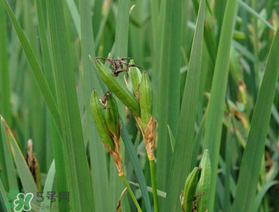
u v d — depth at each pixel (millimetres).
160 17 685
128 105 413
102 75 403
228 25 525
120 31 551
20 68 1055
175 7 578
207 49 685
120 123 419
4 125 590
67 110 455
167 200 483
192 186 396
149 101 407
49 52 563
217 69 539
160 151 614
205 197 403
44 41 562
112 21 934
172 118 605
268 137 877
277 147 790
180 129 469
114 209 577
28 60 458
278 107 875
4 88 800
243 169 521
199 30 450
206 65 735
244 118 740
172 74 595
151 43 1073
